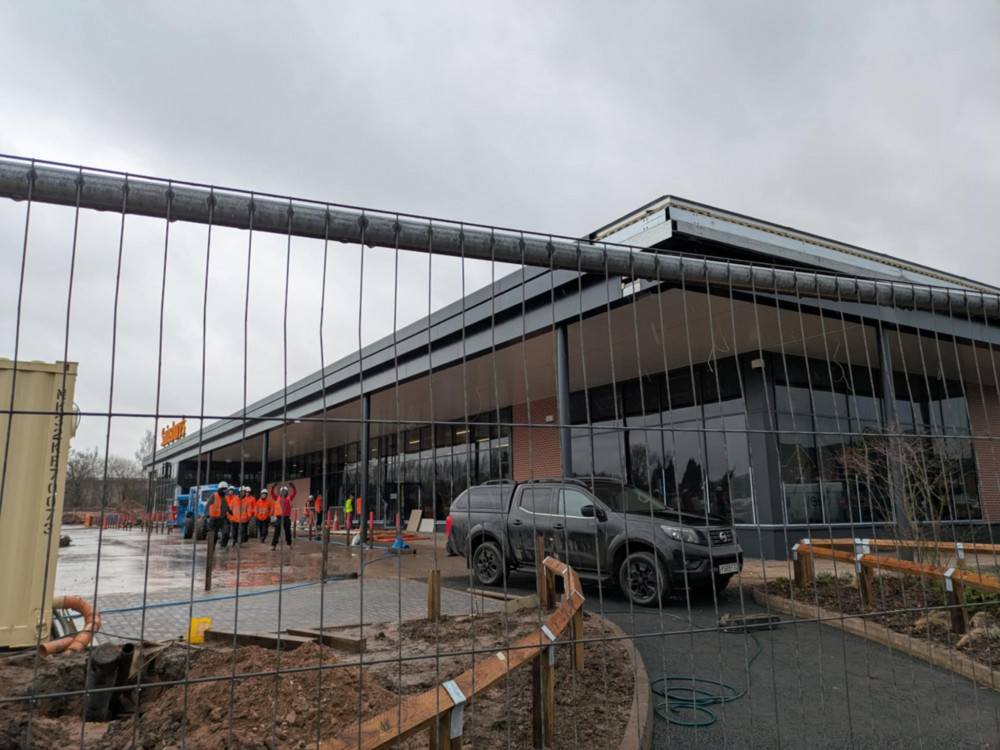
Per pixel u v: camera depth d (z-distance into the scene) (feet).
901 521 29.58
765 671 18.74
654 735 13.78
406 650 19.29
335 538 70.03
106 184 9.92
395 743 8.15
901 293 16.43
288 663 14.67
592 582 32.58
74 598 16.78
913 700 16.21
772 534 44.88
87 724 12.76
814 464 47.96
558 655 17.13
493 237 11.96
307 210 10.85
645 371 54.08
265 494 67.77
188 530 80.94
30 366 15.71
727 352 48.47
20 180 9.50
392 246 11.35
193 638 19.36
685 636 22.77
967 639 20.03
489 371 52.65
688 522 28.48
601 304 32.14
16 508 15.42
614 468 56.44
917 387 57.57
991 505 58.03
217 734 11.09
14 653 14.88
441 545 61.36
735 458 48.03
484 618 23.61
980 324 41.55
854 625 23.16
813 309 34.86
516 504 33.19
